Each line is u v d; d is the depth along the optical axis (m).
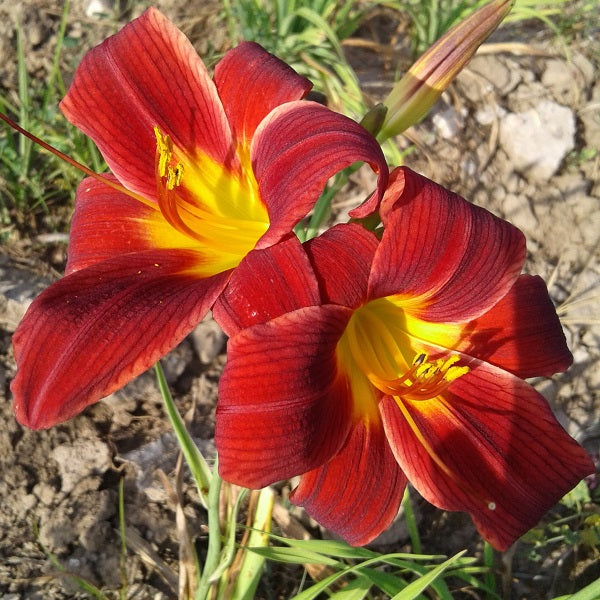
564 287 0.43
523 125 0.45
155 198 0.23
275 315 0.19
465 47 0.25
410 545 0.35
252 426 0.17
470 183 0.44
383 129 0.26
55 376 0.18
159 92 0.23
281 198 0.19
